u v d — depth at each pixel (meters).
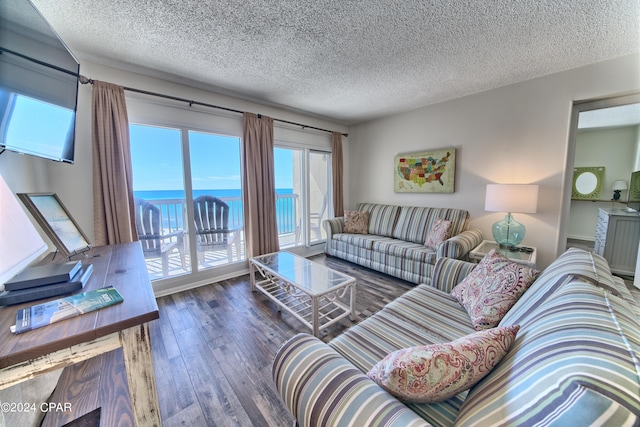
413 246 3.07
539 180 2.66
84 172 2.18
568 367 0.50
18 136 1.06
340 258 3.93
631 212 2.86
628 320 0.66
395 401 0.68
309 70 2.39
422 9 1.57
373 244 3.29
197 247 3.09
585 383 0.44
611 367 0.47
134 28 1.73
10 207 0.94
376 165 4.20
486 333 0.81
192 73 2.42
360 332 1.27
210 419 1.24
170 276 2.75
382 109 3.62
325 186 4.65
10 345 0.66
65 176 2.10
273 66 2.30
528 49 2.05
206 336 1.91
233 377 1.51
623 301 0.80
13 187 1.47
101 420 1.17
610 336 0.56
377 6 1.54
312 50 2.04
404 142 3.79
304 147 3.94
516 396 0.54
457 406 0.81
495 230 2.60
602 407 0.40
